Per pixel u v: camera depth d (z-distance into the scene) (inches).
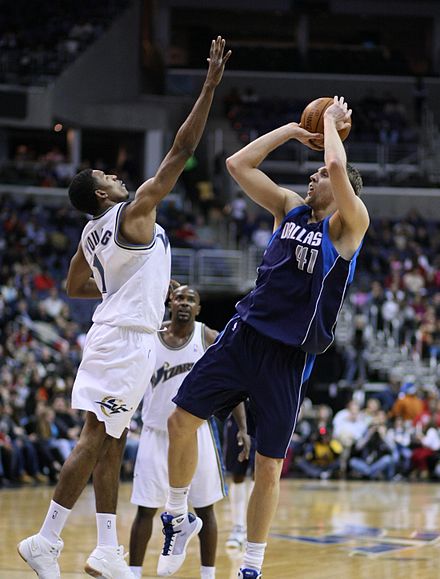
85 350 207.5
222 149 1274.6
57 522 199.0
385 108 1307.8
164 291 208.1
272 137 212.5
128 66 1270.9
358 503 497.4
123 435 209.3
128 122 1225.4
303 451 725.9
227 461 334.3
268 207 212.5
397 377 784.9
